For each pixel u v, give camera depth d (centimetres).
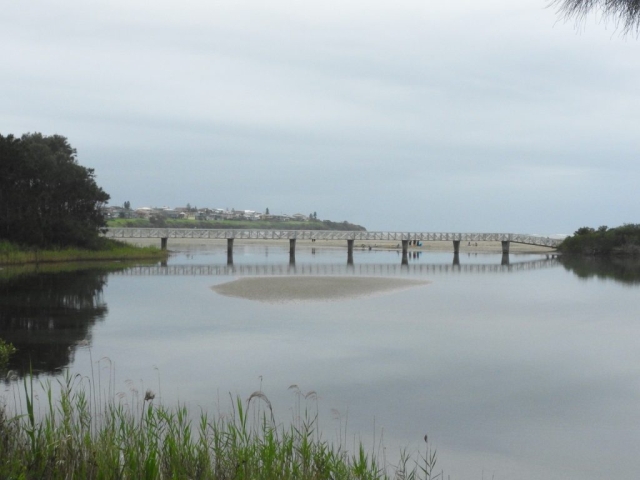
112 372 1914
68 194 7088
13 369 1922
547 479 1218
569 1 583
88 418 1215
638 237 9256
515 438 1431
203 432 1098
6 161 6431
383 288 4403
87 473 885
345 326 2784
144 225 19862
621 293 4269
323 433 1418
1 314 3039
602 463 1306
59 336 2491
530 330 2741
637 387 1847
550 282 5106
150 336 2511
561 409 1644
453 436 1438
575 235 9944
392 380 1892
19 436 1015
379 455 1302
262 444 1070
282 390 1764
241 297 3784
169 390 1725
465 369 2033
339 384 1841
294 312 3191
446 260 8406
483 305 3553
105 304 3438
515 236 9175
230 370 1972
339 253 10381
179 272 5756
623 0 571
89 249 7262
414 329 2730
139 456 961
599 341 2506
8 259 6041
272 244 14762
